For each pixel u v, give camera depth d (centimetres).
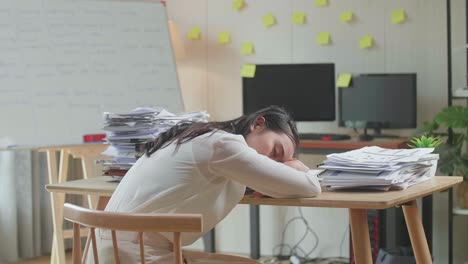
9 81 388
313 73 455
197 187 197
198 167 195
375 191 205
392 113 438
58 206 380
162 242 205
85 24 416
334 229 478
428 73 448
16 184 476
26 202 479
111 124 259
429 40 447
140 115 255
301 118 459
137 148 253
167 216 169
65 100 401
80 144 396
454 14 440
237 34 496
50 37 404
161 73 434
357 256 205
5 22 394
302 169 205
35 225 486
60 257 372
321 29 474
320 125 478
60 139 395
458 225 445
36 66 396
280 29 485
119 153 257
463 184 397
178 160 197
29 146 386
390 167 204
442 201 445
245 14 494
